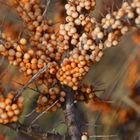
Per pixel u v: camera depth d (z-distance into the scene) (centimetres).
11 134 73
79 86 51
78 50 50
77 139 50
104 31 49
